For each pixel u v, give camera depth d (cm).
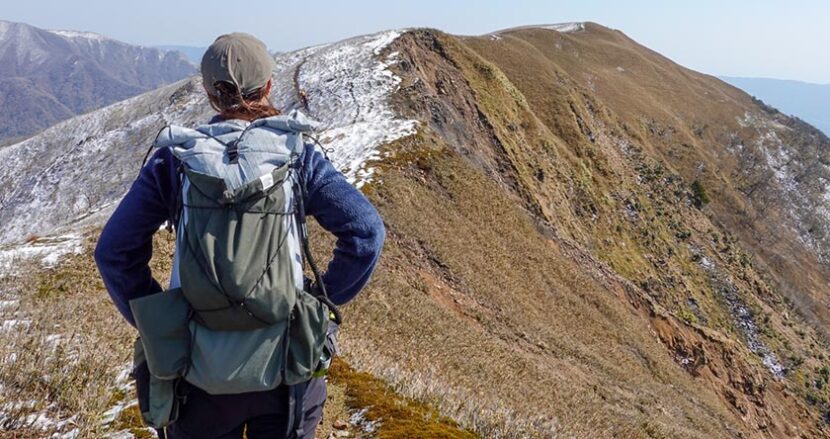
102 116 6756
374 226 209
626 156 7562
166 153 204
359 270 209
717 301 5997
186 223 191
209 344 188
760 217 10212
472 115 4531
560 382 1658
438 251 2266
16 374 436
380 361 781
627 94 10638
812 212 11119
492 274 2423
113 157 5769
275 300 188
